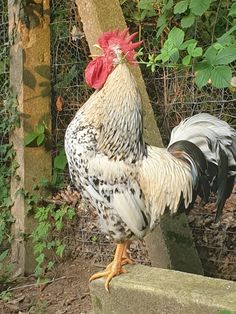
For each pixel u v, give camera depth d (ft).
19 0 5.17
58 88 5.36
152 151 3.76
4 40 5.60
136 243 4.92
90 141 3.59
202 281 3.65
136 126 3.62
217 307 3.39
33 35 5.24
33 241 5.32
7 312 4.80
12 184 5.41
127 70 3.60
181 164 3.73
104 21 4.46
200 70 3.60
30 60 5.25
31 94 5.27
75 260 5.32
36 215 5.27
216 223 4.63
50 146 5.37
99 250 5.22
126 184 3.60
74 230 5.32
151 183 3.65
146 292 3.63
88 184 3.67
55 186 5.39
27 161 5.30
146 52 4.93
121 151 3.59
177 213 4.11
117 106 3.58
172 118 4.84
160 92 4.86
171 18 4.60
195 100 4.73
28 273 5.35
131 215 3.63
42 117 5.33
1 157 5.49
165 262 4.47
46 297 4.96
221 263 4.70
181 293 3.52
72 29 5.23
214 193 4.23
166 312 3.58
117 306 3.77
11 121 5.28
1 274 5.36
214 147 3.79
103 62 3.62
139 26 4.94
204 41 4.76
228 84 3.53
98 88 3.67
